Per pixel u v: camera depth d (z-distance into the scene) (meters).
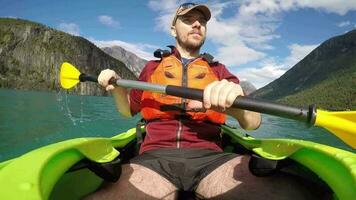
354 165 0.66
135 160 0.99
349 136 0.71
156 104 1.10
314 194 0.83
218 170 0.90
